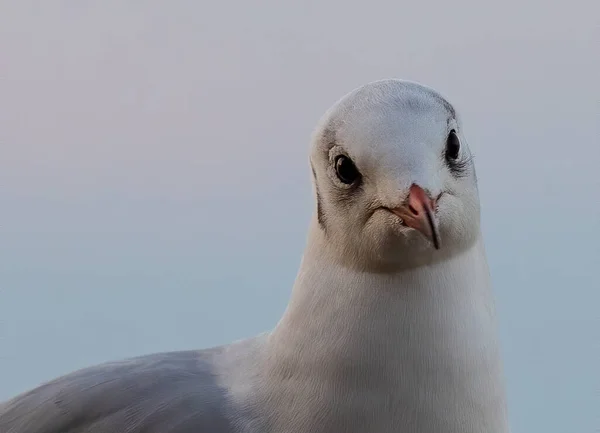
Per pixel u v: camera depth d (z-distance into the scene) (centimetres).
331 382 124
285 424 125
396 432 124
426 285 124
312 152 125
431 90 125
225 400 126
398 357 124
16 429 127
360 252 124
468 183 125
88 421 126
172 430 125
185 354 128
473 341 124
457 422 124
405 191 123
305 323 125
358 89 125
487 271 125
